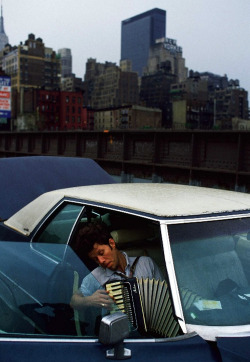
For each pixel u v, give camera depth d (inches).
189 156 1190.3
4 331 81.3
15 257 93.6
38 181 215.0
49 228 121.6
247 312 82.9
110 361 66.7
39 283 85.2
